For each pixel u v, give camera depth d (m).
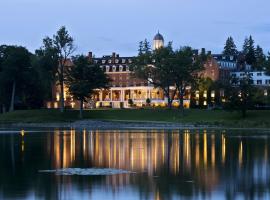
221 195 39.91
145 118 178.75
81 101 179.12
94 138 98.50
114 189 42.09
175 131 126.44
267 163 57.72
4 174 49.59
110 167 54.47
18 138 98.81
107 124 160.12
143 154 67.19
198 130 131.88
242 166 55.19
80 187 42.91
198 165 56.09
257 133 117.56
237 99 163.00
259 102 174.62
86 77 178.88
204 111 180.25
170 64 179.62
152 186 43.38
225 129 137.88
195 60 184.75
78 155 66.19
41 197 39.28
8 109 198.25
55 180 46.16
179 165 56.00
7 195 39.94
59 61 182.88
